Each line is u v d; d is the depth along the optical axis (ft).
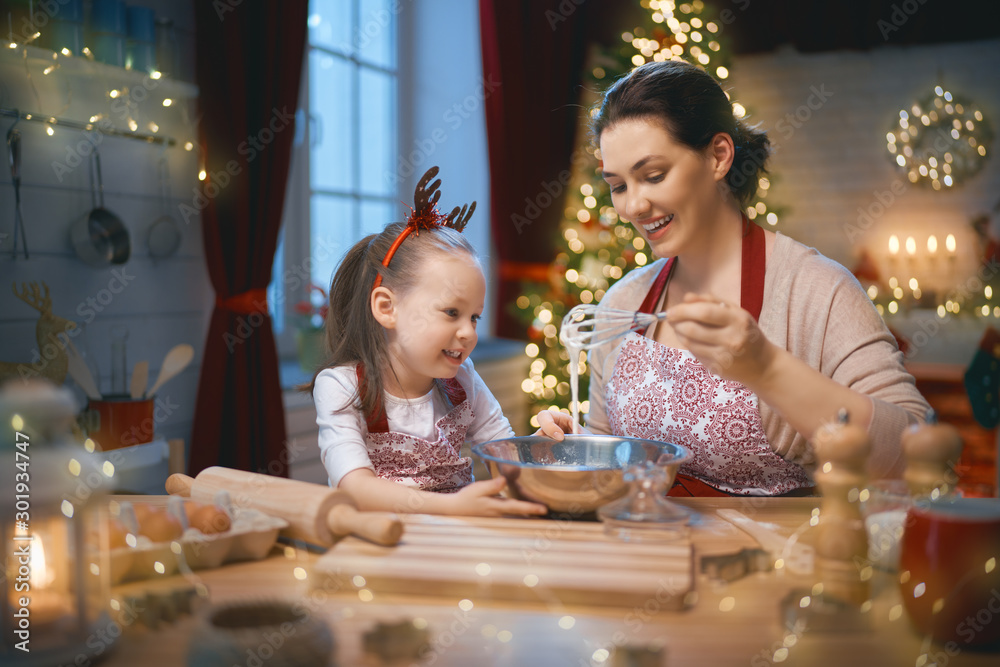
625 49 10.37
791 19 13.66
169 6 6.64
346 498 2.43
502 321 12.63
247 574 2.21
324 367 3.67
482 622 1.86
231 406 6.73
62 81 5.77
